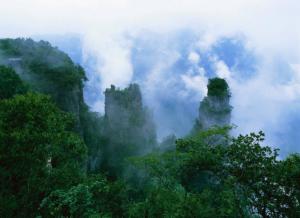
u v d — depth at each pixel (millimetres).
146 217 18953
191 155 16547
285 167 14172
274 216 14414
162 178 19172
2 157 18172
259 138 15281
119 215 25844
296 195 14039
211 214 15164
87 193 15047
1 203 16953
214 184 16547
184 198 16203
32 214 17375
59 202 15297
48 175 19453
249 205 14781
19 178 18781
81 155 24281
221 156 15742
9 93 44969
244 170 14945
